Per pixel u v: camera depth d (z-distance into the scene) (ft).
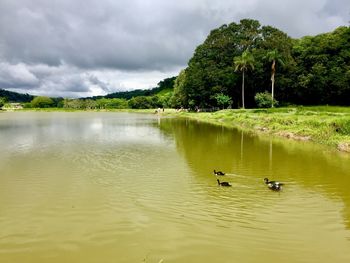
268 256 30.55
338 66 241.96
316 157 74.02
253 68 235.81
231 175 58.44
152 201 44.68
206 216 39.63
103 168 63.77
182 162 69.36
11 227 36.88
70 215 40.04
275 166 65.46
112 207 42.52
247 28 280.10
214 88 261.85
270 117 142.82
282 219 38.86
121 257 30.42
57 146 93.30
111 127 160.15
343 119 100.32
